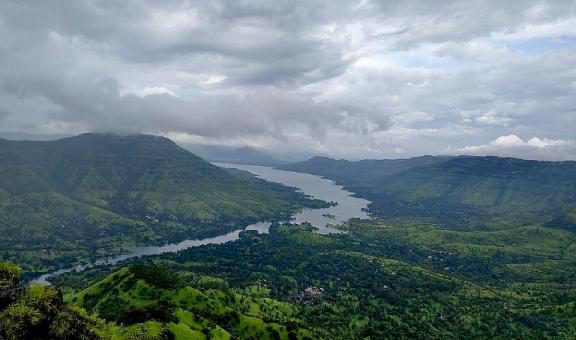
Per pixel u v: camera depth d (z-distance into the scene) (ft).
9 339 212.64
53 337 231.09
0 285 229.25
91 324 257.34
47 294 238.89
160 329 523.29
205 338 565.12
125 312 594.65
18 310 220.64
